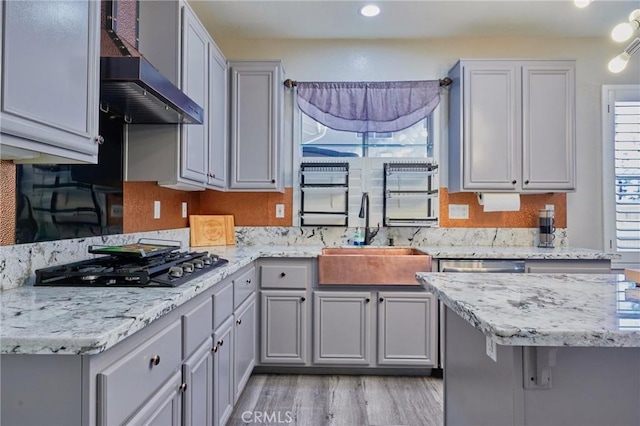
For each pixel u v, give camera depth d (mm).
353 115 2996
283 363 2506
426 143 3107
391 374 2564
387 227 3068
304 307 2506
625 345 778
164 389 1138
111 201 1888
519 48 3104
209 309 1574
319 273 2480
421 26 2908
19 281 1287
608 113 3084
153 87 1438
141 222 2195
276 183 2820
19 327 845
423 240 3066
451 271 2477
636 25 1566
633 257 3055
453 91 2957
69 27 1117
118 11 1741
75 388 806
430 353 2471
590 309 960
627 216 3076
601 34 3039
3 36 875
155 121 1959
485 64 2801
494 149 2797
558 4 2607
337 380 2488
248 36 3068
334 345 2492
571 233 3076
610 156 3082
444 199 3070
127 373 925
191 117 1879
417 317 2471
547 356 927
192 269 1494
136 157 2029
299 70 3123
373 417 2029
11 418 808
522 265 2492
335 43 3111
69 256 1556
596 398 947
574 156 2789
